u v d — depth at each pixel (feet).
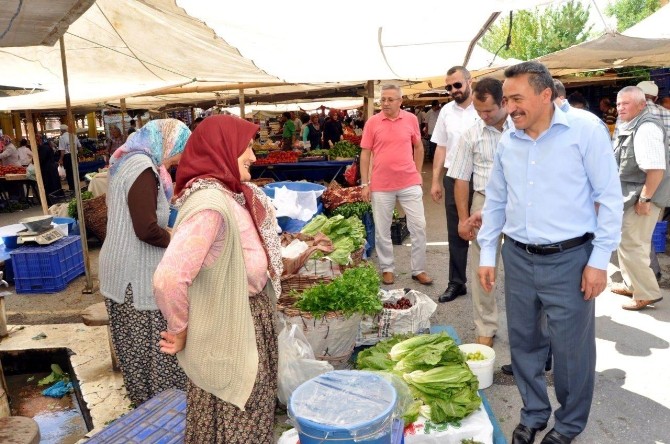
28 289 21.44
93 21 17.16
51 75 22.86
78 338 16.28
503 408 11.95
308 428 6.54
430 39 24.02
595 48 27.48
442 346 10.67
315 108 86.89
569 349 9.48
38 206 48.34
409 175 18.99
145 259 10.98
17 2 7.13
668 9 29.71
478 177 13.87
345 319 12.28
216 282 6.83
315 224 16.85
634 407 11.70
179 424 9.48
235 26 13.02
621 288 17.99
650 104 19.69
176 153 11.16
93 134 93.35
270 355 7.61
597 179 8.89
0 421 8.77
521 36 111.75
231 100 46.14
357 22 13.85
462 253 17.84
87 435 11.11
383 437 6.62
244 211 7.43
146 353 11.34
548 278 9.36
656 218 16.20
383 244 19.69
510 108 8.91
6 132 76.07
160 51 19.26
